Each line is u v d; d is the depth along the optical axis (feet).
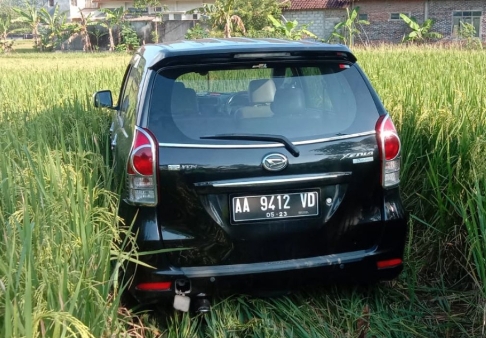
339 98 12.48
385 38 134.21
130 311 12.03
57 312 8.20
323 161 11.83
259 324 11.87
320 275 11.93
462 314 12.62
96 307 9.92
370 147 12.12
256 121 11.92
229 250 11.63
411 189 17.08
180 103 11.98
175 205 11.56
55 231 10.61
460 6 127.85
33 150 16.34
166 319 12.25
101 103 19.02
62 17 182.29
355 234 12.11
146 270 11.52
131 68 17.40
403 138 17.62
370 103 12.50
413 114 17.97
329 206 11.97
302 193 11.82
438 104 19.15
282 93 12.28
